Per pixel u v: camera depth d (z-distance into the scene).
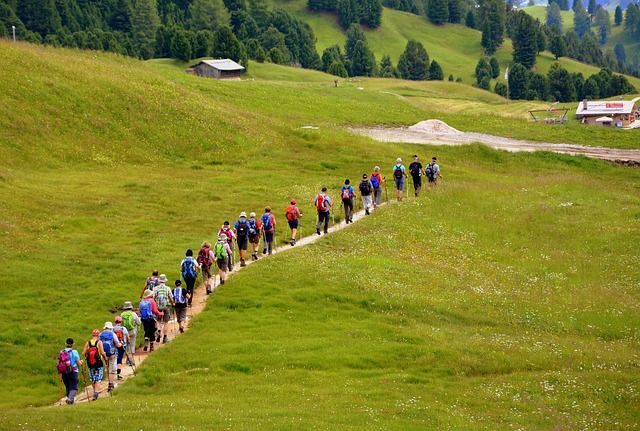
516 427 34.34
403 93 181.88
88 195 68.75
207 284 49.53
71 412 33.09
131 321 40.91
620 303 53.00
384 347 42.66
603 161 94.94
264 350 41.59
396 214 66.94
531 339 46.69
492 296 53.00
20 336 43.34
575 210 72.62
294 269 52.81
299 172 82.44
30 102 82.19
